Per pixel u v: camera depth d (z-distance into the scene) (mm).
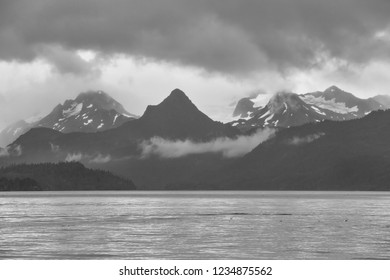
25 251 126375
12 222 199625
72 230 170000
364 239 145000
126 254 122125
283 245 134500
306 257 117750
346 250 126500
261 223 195750
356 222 198500
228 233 161000
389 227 177875
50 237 151375
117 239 146750
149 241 142750
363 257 117312
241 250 127188
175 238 148875
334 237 149875
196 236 153500
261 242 140125
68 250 127750
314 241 141875
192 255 120562
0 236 153500
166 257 118188
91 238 149000
